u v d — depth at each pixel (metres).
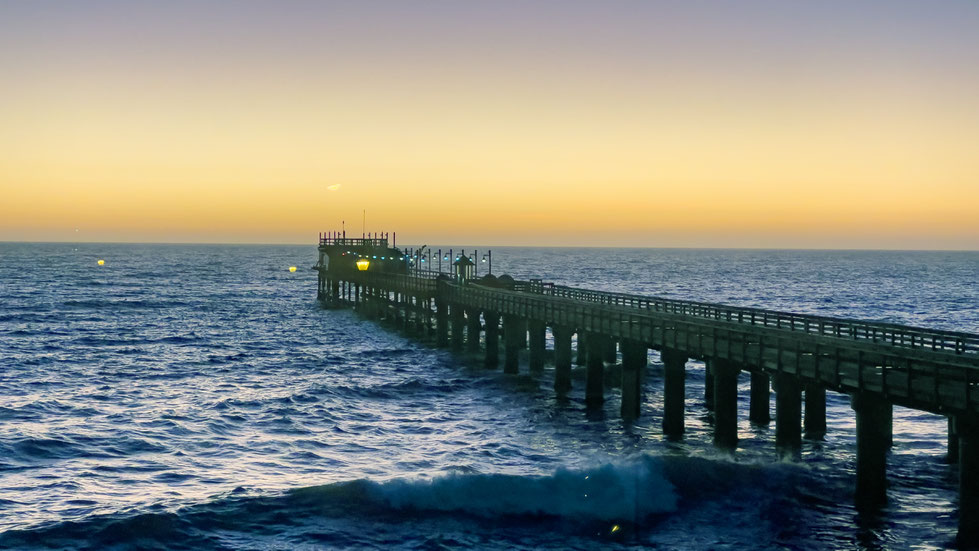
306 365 62.94
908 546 23.86
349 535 25.55
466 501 27.45
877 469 26.34
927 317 107.56
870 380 24.92
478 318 62.22
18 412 43.38
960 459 22.28
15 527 25.70
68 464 33.50
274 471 32.72
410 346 72.69
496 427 40.22
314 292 155.75
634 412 40.06
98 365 62.62
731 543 24.61
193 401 47.53
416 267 107.44
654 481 28.14
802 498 27.72
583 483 28.06
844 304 130.88
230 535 25.61
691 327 34.00
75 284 166.50
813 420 37.19
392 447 36.69
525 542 25.09
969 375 21.55
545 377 53.03
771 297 146.88
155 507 27.52
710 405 44.09
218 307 118.12
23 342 75.38
